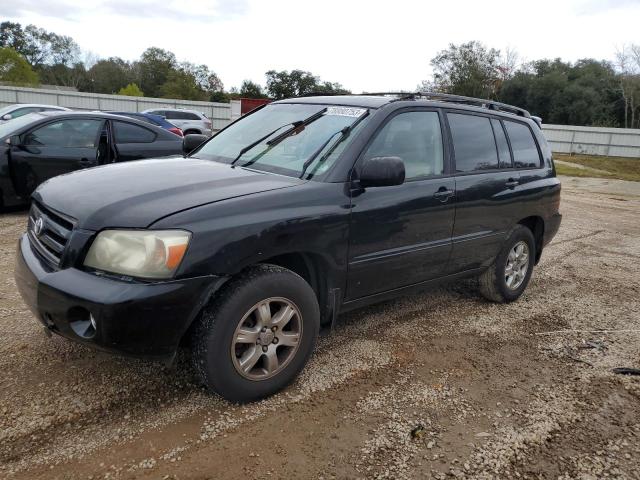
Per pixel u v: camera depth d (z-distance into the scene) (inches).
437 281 169.5
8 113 570.6
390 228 143.3
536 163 206.7
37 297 109.4
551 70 2203.5
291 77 2374.5
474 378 142.2
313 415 119.6
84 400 118.6
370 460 106.0
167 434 109.4
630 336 177.9
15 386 122.3
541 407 129.6
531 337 172.6
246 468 101.3
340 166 134.1
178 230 105.3
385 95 166.7
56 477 95.9
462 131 173.3
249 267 118.6
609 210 491.2
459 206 165.0
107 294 100.7
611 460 111.0
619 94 2028.8
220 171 135.9
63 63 3270.2
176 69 3078.2
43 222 121.3
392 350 155.3
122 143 311.0
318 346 154.7
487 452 111.0
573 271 259.3
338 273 133.7
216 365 112.7
